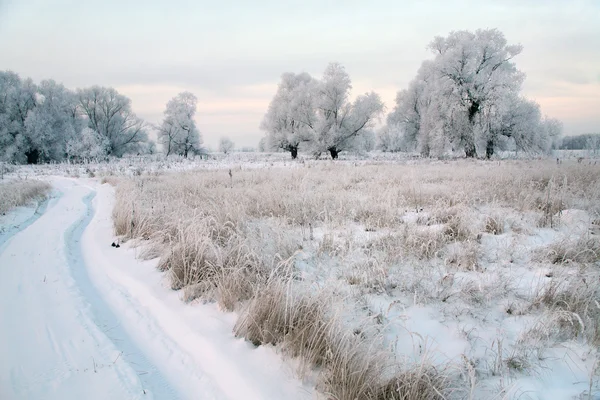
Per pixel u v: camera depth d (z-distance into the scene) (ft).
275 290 11.57
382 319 11.44
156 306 13.50
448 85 108.78
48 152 145.69
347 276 14.44
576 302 11.05
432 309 12.05
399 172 47.88
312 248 17.88
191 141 173.78
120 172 78.02
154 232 21.26
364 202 25.88
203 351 10.61
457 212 21.48
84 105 167.84
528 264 15.29
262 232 18.44
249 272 14.37
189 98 173.78
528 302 12.06
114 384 9.02
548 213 21.47
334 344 9.48
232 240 17.57
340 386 8.38
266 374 9.33
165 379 9.54
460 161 83.76
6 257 19.01
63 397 8.52
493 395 8.30
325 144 130.31
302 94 139.54
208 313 12.61
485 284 13.07
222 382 9.34
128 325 12.32
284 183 38.22
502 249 16.51
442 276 13.76
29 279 15.76
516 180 32.50
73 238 23.95
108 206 35.04
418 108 147.95
